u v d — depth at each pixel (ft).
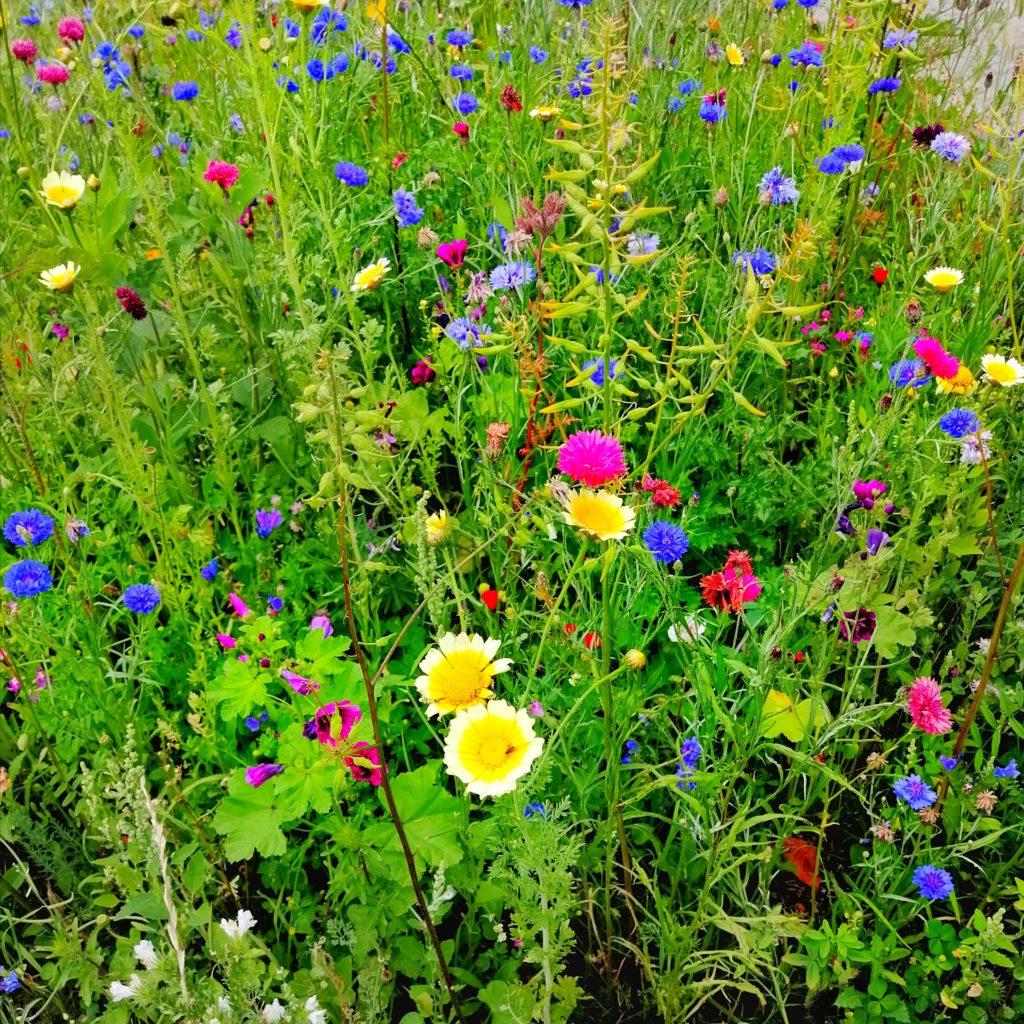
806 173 11.00
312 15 9.54
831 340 10.88
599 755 6.91
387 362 10.82
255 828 6.16
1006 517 8.86
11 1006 6.51
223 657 7.73
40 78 11.57
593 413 8.44
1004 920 6.82
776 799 7.45
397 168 11.53
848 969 6.28
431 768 6.33
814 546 8.01
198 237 10.85
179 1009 4.93
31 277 10.50
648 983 6.70
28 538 7.12
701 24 15.52
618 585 7.61
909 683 7.52
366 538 8.48
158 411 8.96
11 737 7.66
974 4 14.49
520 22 13.98
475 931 6.71
